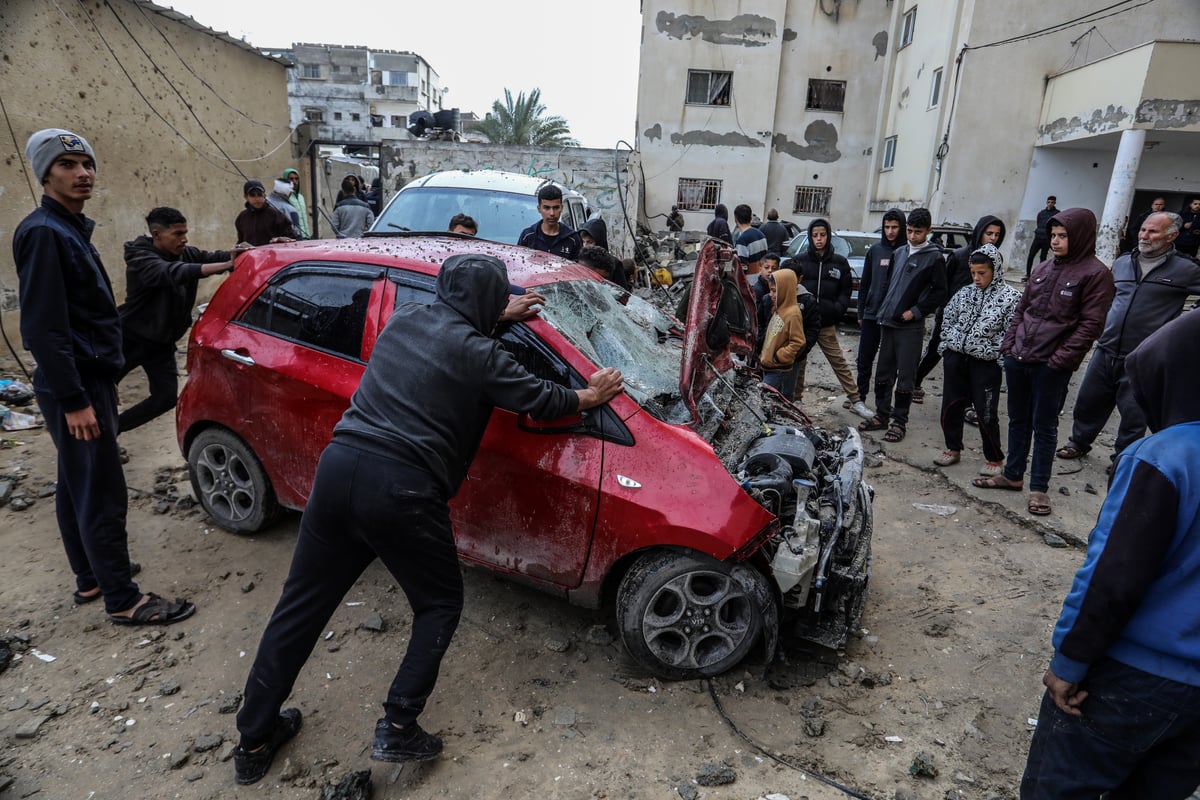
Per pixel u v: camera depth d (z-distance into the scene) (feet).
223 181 35.99
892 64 73.92
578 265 13.29
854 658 10.62
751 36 74.95
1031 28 55.88
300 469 11.28
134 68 28.81
